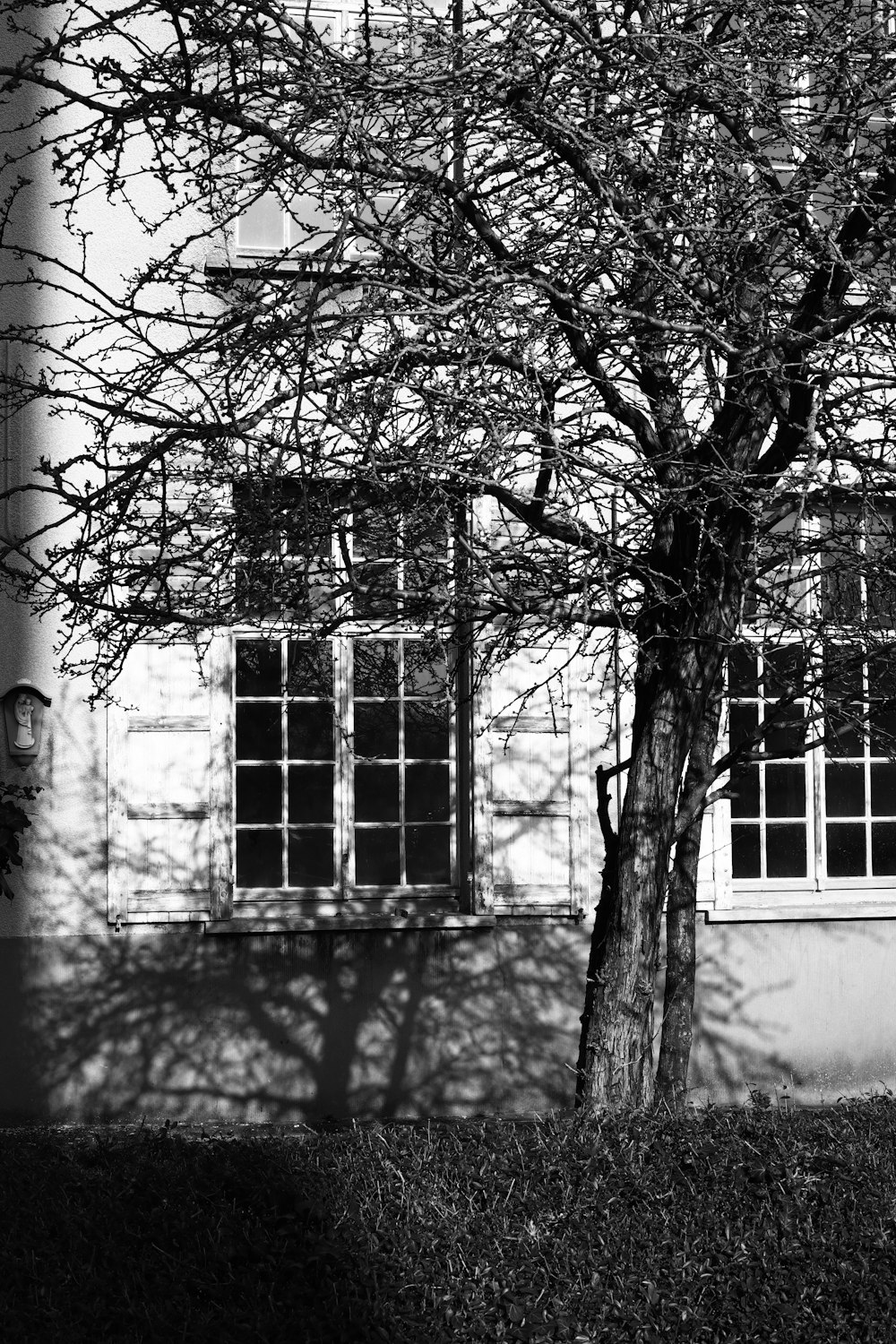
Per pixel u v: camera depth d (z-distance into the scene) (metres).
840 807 9.16
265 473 4.50
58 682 8.27
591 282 5.12
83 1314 3.91
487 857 8.55
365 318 4.38
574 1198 4.53
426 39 4.93
